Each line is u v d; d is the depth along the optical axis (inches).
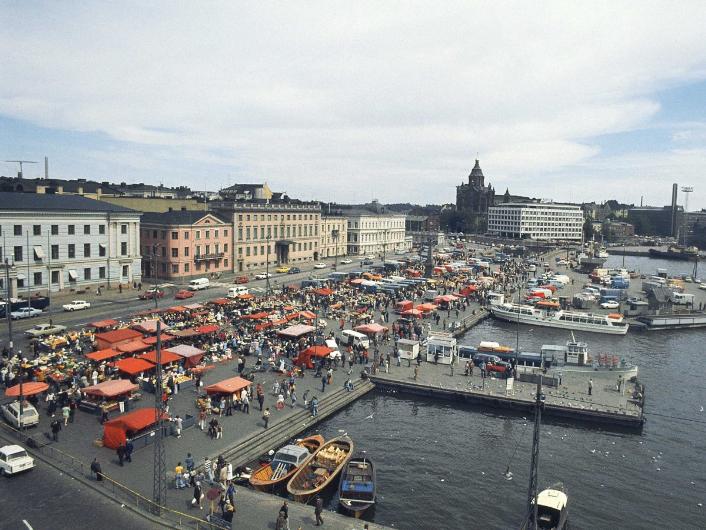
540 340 4030.5
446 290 5467.5
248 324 3494.1
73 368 2479.1
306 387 2598.4
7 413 2034.9
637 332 4461.1
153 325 3088.1
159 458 1508.4
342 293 4790.8
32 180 6323.8
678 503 1841.8
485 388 2753.4
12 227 3932.1
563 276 7017.7
